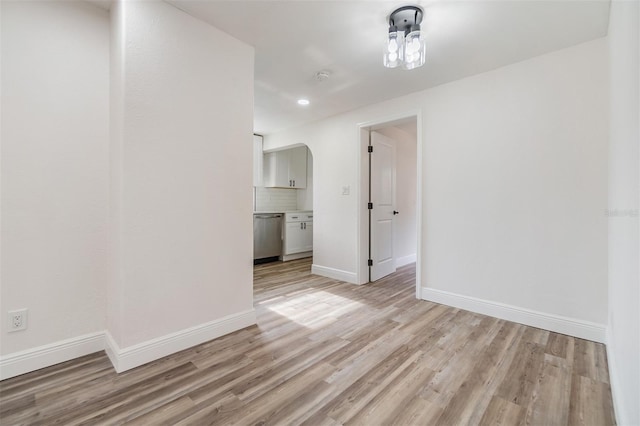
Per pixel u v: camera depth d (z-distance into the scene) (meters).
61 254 1.77
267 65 2.52
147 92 1.73
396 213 4.33
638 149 0.93
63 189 1.77
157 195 1.79
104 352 1.89
